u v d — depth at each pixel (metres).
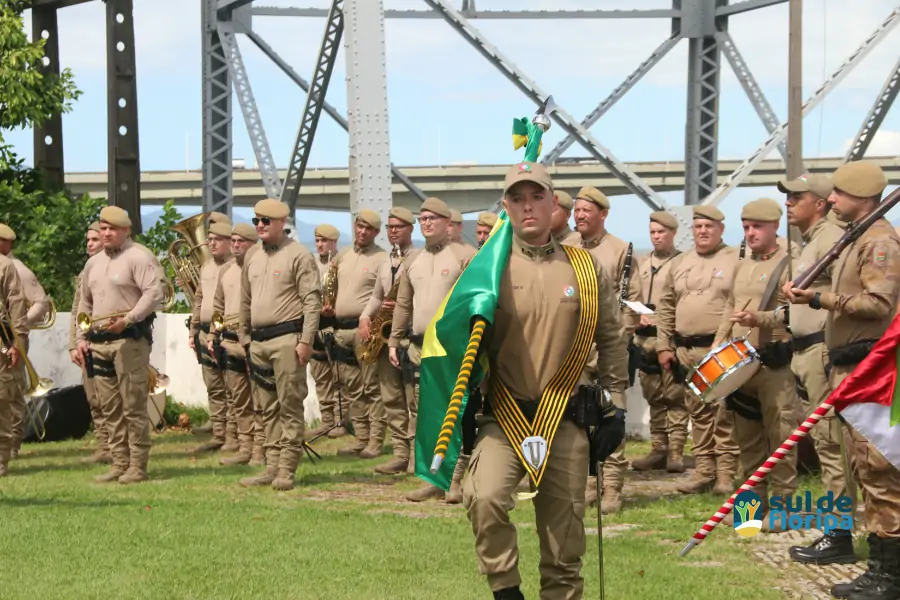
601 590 6.73
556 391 6.47
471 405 6.48
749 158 28.95
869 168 8.23
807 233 9.66
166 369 20.72
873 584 7.91
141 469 13.52
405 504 11.87
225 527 10.23
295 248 12.74
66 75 24.36
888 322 7.99
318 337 16.92
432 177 70.19
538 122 6.83
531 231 6.50
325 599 7.83
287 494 12.53
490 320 6.27
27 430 17.39
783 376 9.99
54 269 23.36
